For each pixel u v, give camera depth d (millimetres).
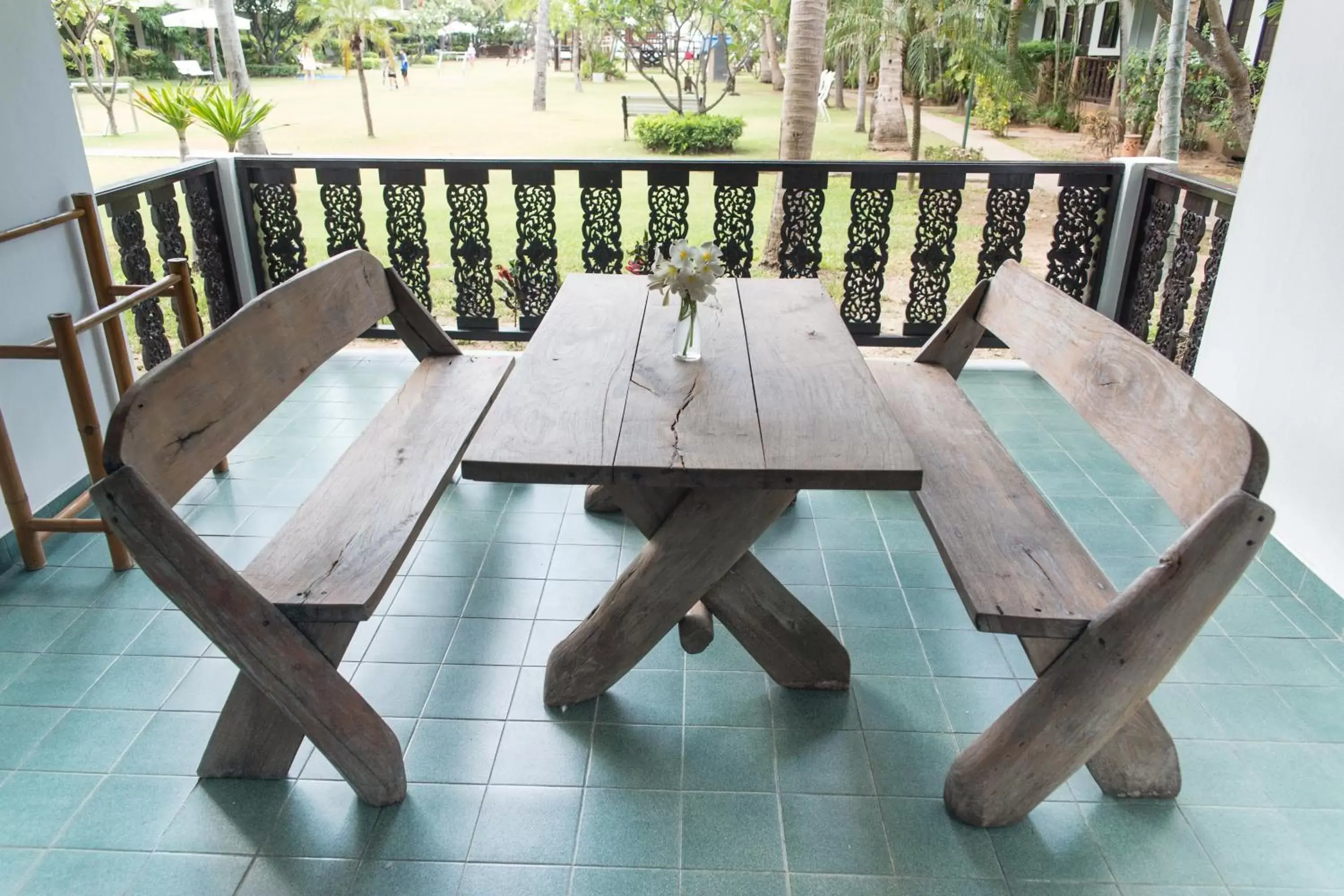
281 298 2105
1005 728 1680
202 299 5559
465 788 1822
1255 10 7793
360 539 1854
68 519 2535
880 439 1726
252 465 3182
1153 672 1591
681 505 1909
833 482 1610
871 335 4133
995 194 3908
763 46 17109
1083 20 10625
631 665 2037
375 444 2270
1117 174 3861
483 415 2455
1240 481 1499
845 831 1733
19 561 2596
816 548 2736
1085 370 2135
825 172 3832
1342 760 1920
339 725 1675
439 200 10664
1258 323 2826
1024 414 3717
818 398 1918
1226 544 1489
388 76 17516
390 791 1756
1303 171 2631
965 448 2326
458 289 4125
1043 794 1712
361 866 1643
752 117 14195
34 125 2682
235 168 3896
